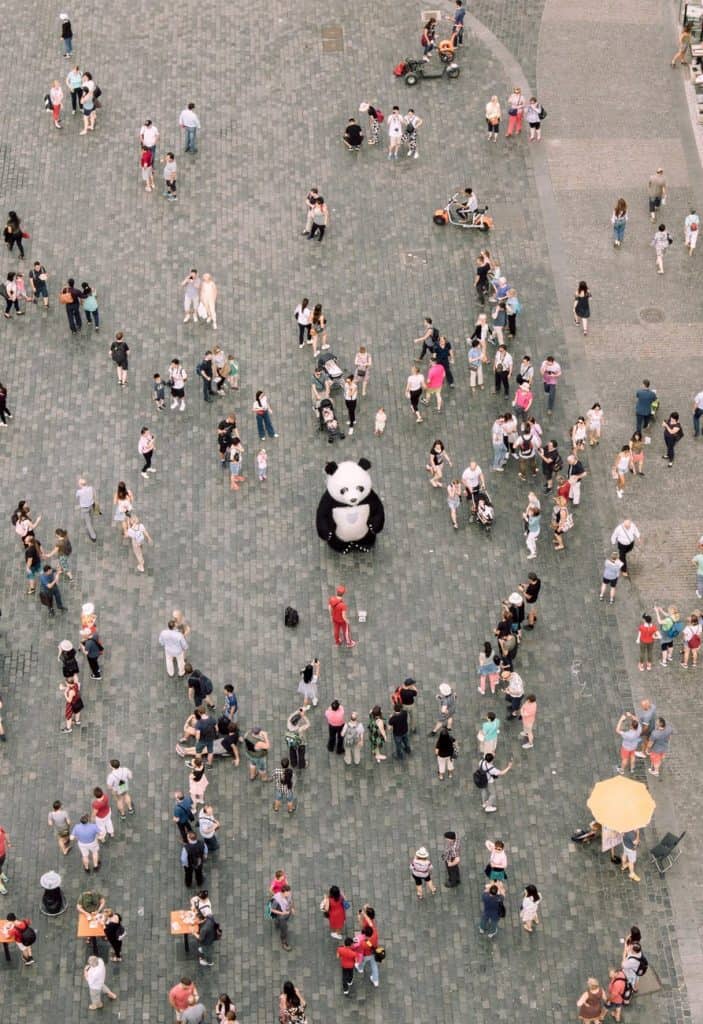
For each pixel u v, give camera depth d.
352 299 56.75
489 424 53.31
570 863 43.31
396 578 49.12
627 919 42.34
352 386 52.03
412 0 67.75
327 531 48.81
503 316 54.69
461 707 46.22
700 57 64.75
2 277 57.34
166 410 53.34
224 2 67.50
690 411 53.66
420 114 63.34
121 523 50.22
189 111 60.59
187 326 55.88
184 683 46.56
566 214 59.75
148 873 42.91
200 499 51.00
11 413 53.28
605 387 54.47
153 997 40.75
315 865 43.09
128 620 48.00
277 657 47.22
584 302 55.03
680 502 51.28
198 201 60.03
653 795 44.69
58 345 55.34
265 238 58.75
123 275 57.53
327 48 65.62
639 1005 40.88
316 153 61.72
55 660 47.16
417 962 41.44
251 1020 40.41
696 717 46.25
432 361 53.78
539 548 50.00
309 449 52.38
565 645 47.81
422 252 58.34
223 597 48.59
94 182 60.66
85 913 40.78
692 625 46.47
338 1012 40.62
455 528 50.34
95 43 65.75
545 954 41.66
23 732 45.59
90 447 52.38
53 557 49.34
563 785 44.78
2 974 41.12
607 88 64.31
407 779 44.75
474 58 65.44
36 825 43.78
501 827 43.94
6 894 42.53
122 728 45.66
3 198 60.06
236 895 42.50
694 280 57.66
